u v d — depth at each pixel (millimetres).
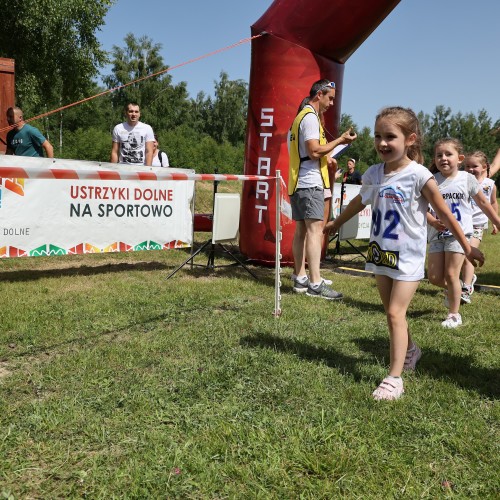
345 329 4188
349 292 5754
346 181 11984
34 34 23984
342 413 2648
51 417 2523
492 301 5684
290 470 2148
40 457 2225
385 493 2012
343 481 2076
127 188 6391
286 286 5965
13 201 5598
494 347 3873
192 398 2791
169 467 2141
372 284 6273
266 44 7016
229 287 5605
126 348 3541
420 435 2465
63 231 5977
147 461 2189
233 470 2131
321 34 6961
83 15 25328
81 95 28562
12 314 4258
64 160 5883
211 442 2330
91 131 43375
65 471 2131
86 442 2328
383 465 2189
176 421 2527
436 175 4797
